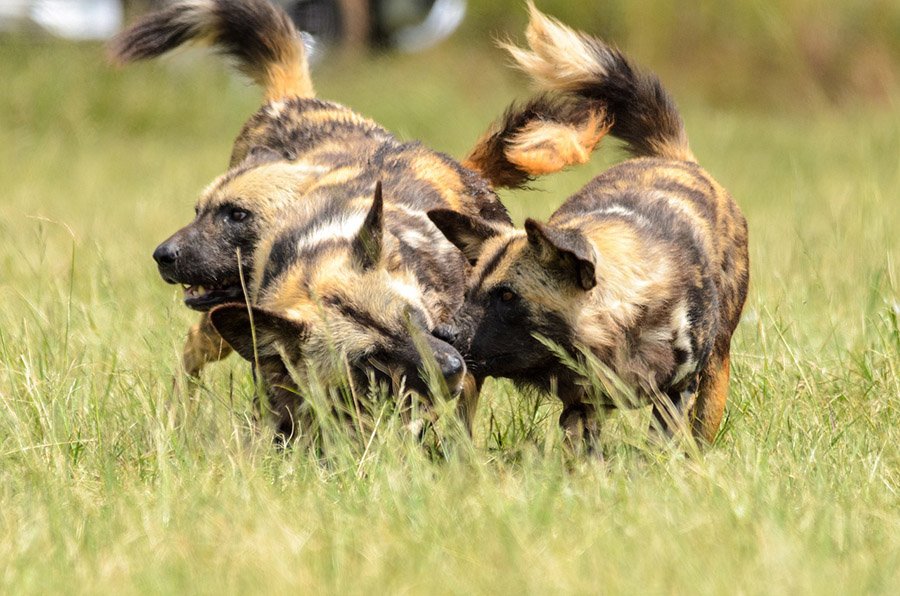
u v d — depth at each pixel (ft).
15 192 126.41
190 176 139.23
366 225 55.47
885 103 199.62
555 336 54.13
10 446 54.24
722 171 138.92
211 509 46.42
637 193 60.54
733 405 60.90
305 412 55.47
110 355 64.80
